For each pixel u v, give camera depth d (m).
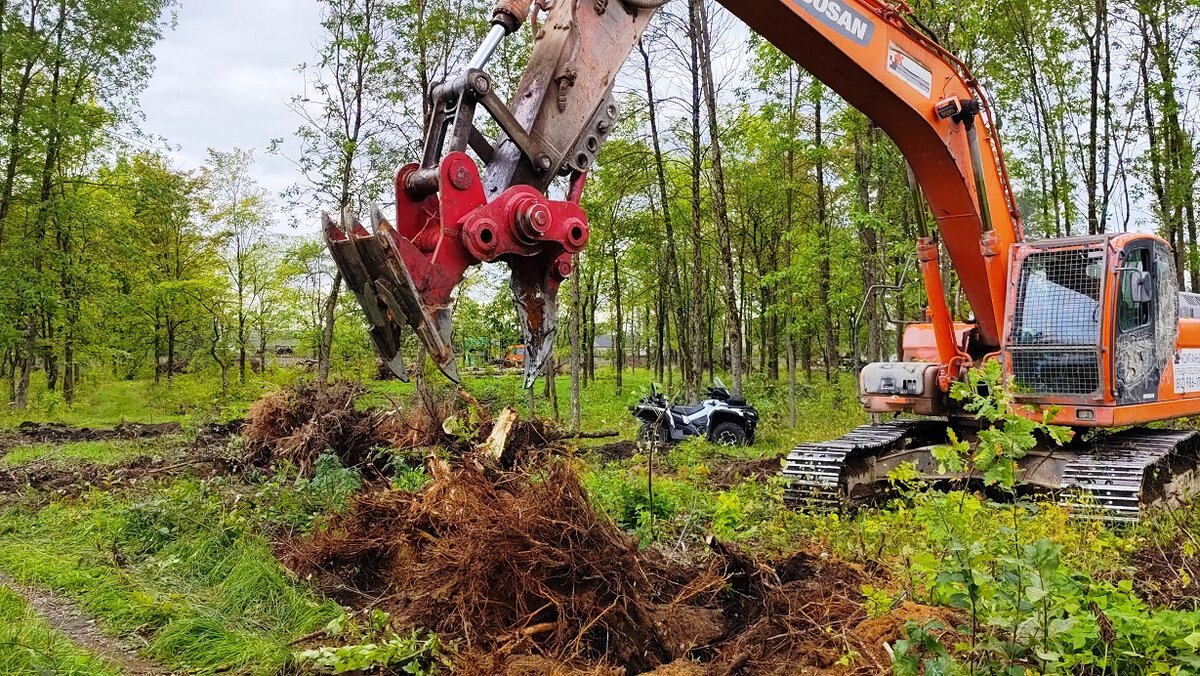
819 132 15.95
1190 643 2.84
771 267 24.52
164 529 6.17
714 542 4.93
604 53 4.49
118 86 21.55
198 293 25.44
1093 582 3.70
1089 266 6.96
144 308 25.78
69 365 24.17
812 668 3.65
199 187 27.80
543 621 4.21
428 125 4.22
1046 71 15.09
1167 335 7.66
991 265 7.29
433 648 3.97
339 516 6.01
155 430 15.53
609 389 28.12
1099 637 3.23
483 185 4.29
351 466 9.05
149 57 21.72
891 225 13.92
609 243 20.84
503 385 15.87
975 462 3.45
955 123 6.86
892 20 6.39
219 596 5.14
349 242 3.82
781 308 17.20
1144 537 5.91
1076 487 6.61
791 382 17.58
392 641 4.00
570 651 3.96
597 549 4.35
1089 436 7.32
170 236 28.27
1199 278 15.62
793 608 4.22
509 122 4.15
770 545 5.57
